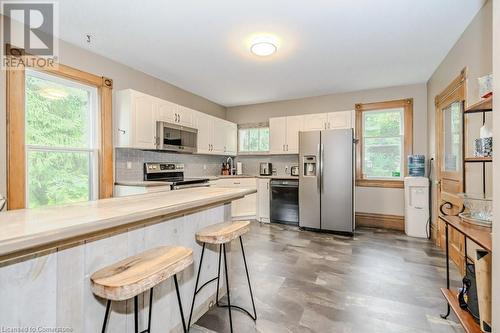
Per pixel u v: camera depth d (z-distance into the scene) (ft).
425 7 6.98
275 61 10.66
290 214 14.87
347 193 12.94
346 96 15.19
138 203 4.45
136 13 7.25
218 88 14.42
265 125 17.61
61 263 3.39
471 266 5.34
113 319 4.10
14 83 7.47
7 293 2.91
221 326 5.69
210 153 15.43
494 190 3.79
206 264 6.34
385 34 8.43
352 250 10.53
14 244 2.31
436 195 11.46
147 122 10.98
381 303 6.54
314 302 6.61
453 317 5.90
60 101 8.93
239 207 15.80
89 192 9.82
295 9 7.06
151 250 4.11
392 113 14.24
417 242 11.57
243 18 7.51
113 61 10.51
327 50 9.59
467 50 7.95
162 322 5.00
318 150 13.60
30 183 8.07
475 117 7.43
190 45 9.25
